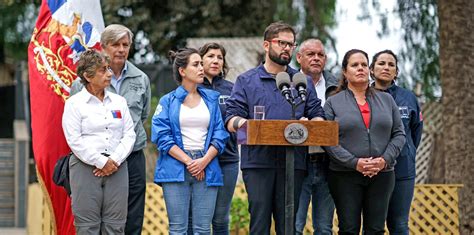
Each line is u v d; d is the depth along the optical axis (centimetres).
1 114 2588
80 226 758
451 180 1130
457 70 1129
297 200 774
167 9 1889
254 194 765
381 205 795
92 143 753
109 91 800
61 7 877
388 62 879
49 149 849
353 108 799
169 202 799
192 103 813
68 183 767
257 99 774
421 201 1095
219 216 856
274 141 710
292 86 755
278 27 776
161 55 1912
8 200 1944
